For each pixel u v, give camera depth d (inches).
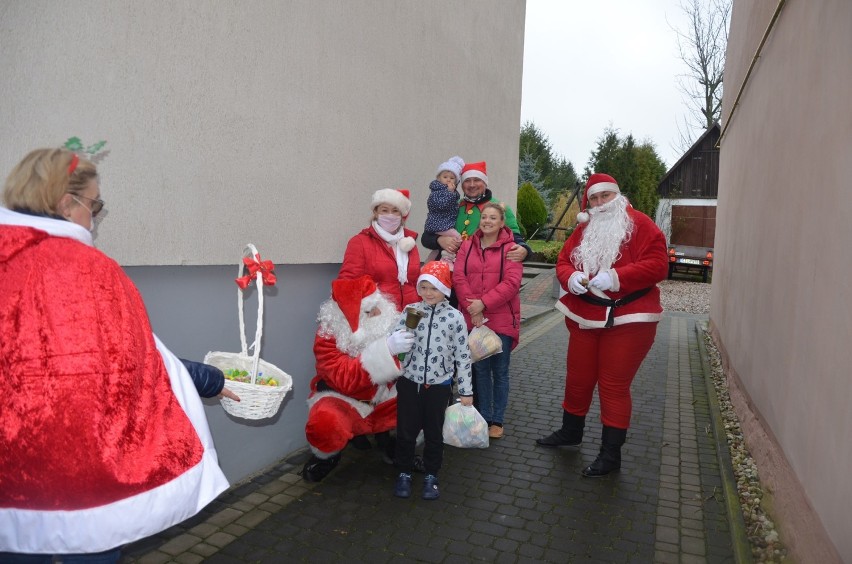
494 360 182.1
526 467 160.6
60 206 68.1
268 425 155.9
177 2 117.0
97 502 63.7
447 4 240.7
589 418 203.6
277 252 148.4
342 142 172.1
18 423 61.4
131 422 66.6
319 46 159.6
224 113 130.0
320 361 144.0
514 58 341.7
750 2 258.1
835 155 104.0
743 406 189.0
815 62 125.7
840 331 93.2
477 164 194.4
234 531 123.5
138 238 112.1
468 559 115.7
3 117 89.0
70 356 62.5
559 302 166.7
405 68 207.2
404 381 143.1
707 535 126.4
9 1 89.2
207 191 127.0
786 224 144.2
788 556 111.7
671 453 172.7
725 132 350.9
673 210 897.5
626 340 151.5
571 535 125.5
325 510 133.7
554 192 1357.0
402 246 157.4
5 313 62.2
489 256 177.0
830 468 94.2
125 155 108.6
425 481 142.9
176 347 125.2
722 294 307.6
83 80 100.4
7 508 62.7
